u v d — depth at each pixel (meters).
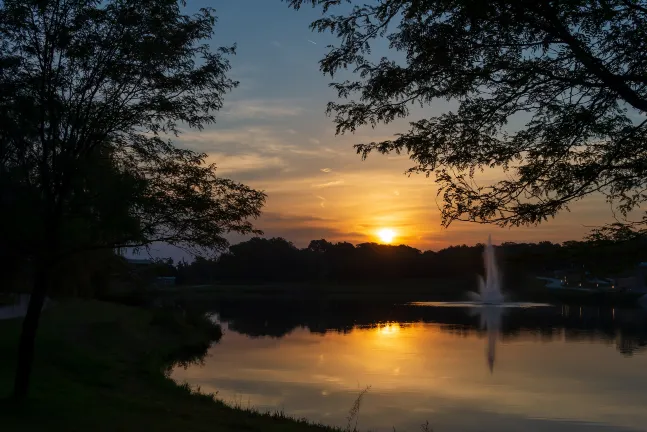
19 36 11.57
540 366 27.02
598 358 29.48
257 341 37.59
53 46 11.59
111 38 11.93
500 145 8.13
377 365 27.17
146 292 62.09
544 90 7.83
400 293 120.00
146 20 12.02
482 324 49.53
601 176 7.63
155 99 12.33
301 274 142.50
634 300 79.75
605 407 18.81
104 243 12.55
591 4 7.19
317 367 26.56
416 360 28.83
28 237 10.72
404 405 18.95
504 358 29.44
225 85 13.12
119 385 17.33
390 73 8.20
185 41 12.50
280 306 78.56
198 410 14.50
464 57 7.89
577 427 16.48
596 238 7.27
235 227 13.04
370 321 53.00
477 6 7.20
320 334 42.19
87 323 31.16
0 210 10.25
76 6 11.85
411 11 7.70
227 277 144.50
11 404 11.80
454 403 19.28
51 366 18.20
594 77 7.59
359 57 8.40
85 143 11.97
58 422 10.96
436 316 58.75
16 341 21.34
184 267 143.25
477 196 7.82
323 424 16.11
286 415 17.05
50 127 11.21
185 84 12.63
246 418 14.03
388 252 142.88
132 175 11.24
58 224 11.13
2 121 10.55
